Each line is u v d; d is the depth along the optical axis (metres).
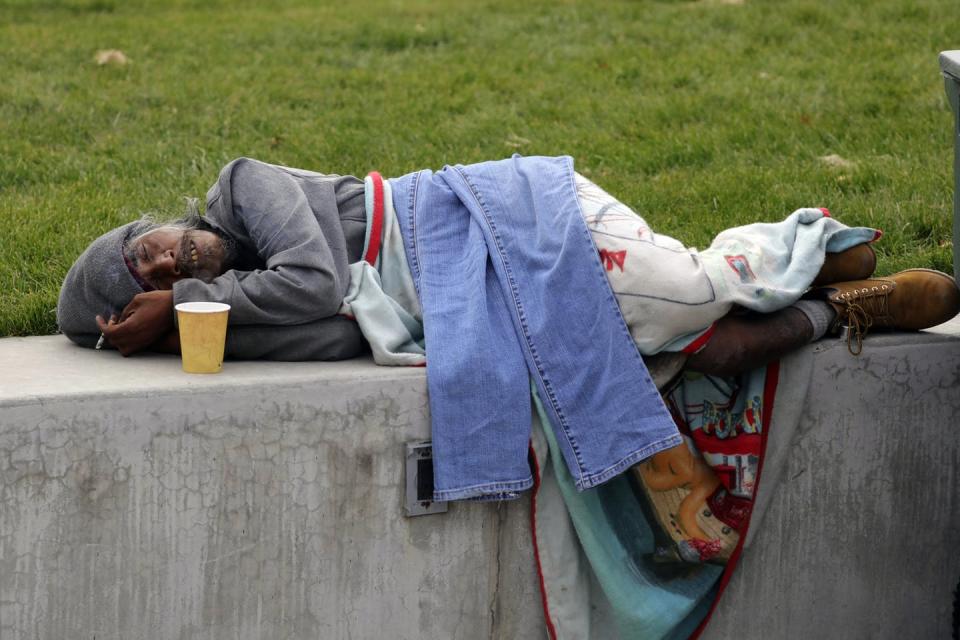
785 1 19.89
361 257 6.27
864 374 6.48
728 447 6.25
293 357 5.91
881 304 6.42
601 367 5.80
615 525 6.07
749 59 16.39
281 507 5.53
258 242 6.01
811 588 6.66
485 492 5.64
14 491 5.04
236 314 5.72
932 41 16.70
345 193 6.42
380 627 5.82
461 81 15.61
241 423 5.39
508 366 5.76
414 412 5.69
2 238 8.55
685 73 15.66
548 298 5.88
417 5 22.38
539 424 5.84
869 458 6.61
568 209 6.09
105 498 5.20
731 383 6.30
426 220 6.30
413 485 5.73
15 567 5.09
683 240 9.22
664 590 6.11
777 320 6.14
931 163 11.08
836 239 6.47
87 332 6.13
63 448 5.09
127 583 5.29
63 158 11.48
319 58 17.31
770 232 6.40
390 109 13.95
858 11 18.75
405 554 5.80
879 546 6.74
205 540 5.41
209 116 13.52
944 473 6.78
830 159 11.37
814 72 15.33
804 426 6.44
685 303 5.81
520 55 17.19
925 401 6.65
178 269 5.98
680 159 11.75
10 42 17.97
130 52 17.42
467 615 5.98
